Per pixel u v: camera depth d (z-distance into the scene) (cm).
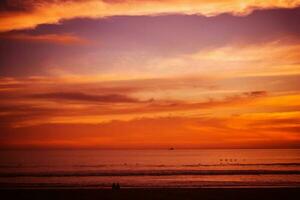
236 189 2959
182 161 9350
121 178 4409
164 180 4097
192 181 3950
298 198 2597
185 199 2575
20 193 2806
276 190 2894
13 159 10612
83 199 2584
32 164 8006
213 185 3525
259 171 5169
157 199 2569
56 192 2845
